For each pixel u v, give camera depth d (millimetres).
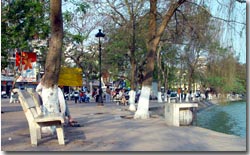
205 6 19594
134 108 26953
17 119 16734
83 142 9797
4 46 20812
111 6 25969
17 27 20984
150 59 19250
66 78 34312
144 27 27203
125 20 26719
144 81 19078
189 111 14766
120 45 33406
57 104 11367
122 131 12438
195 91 65188
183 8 20781
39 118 8992
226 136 11555
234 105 38438
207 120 26719
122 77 49750
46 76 11281
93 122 16062
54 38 11258
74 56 48938
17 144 9336
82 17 39844
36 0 21656
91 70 55000
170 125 14711
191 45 24859
